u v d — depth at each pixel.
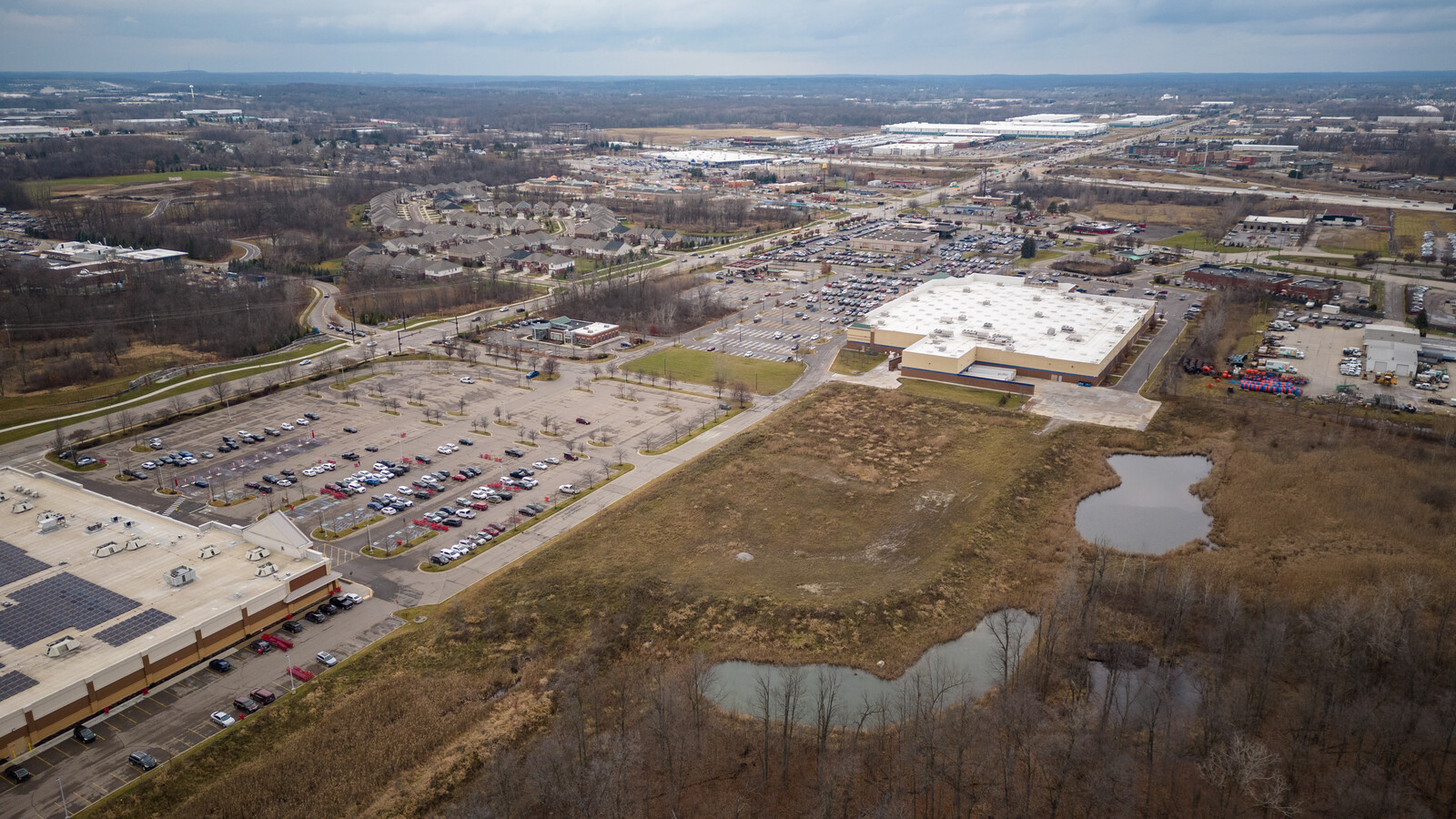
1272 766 102.75
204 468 186.00
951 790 102.12
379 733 110.62
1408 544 155.12
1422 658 118.69
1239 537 160.38
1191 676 122.19
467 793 102.19
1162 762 106.19
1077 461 192.25
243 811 98.75
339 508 168.12
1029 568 152.38
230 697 116.81
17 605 127.81
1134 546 159.38
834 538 160.50
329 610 135.25
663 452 194.88
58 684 110.19
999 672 125.25
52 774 103.19
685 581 145.00
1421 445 191.50
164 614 125.62
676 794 101.31
